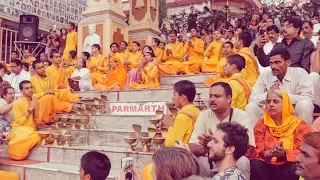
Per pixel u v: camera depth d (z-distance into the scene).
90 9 11.27
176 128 4.12
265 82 4.75
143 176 3.80
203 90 6.93
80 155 5.42
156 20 14.00
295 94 4.54
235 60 5.23
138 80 8.47
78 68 8.81
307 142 2.29
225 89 3.83
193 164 2.30
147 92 7.39
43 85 7.14
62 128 5.96
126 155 4.99
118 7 11.52
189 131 4.12
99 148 5.43
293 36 5.77
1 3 14.55
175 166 2.26
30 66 9.18
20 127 5.99
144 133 5.48
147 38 13.13
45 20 16.59
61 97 7.29
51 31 15.23
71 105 7.25
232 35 12.29
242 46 7.08
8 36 15.04
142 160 4.84
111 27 10.96
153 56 8.57
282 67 4.54
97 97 7.60
